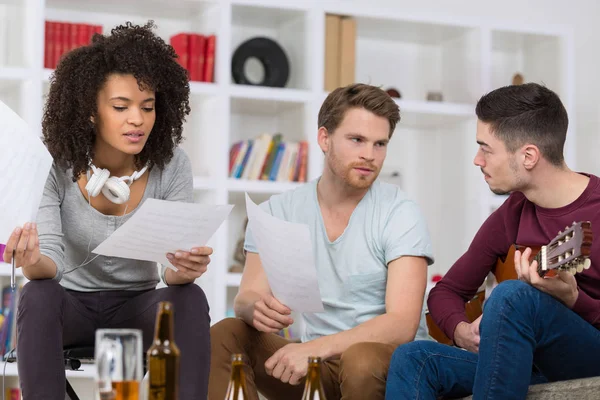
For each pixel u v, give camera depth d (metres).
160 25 5.10
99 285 2.63
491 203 5.23
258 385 2.77
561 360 2.27
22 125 2.27
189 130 5.07
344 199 2.83
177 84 2.68
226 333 2.65
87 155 2.58
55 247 2.45
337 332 2.77
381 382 2.43
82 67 2.53
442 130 5.56
